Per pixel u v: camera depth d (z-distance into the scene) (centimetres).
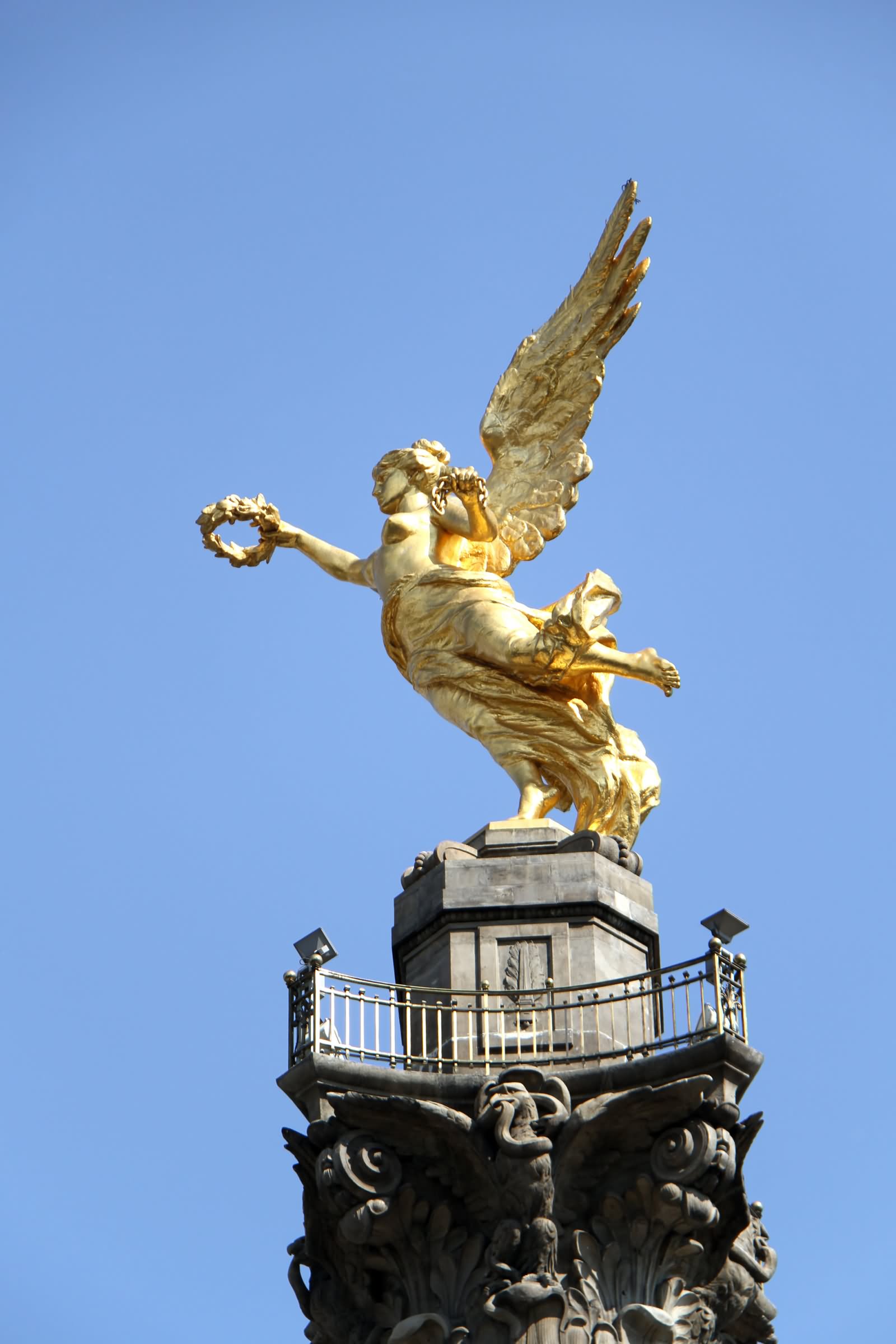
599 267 7450
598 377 7381
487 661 6869
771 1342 6316
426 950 6512
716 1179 5922
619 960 6462
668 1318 5900
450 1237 6016
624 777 6781
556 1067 6100
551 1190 5916
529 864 6531
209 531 7462
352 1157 5988
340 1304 6103
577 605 6719
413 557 7106
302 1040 6088
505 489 7325
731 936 6131
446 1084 6028
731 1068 5941
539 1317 5856
